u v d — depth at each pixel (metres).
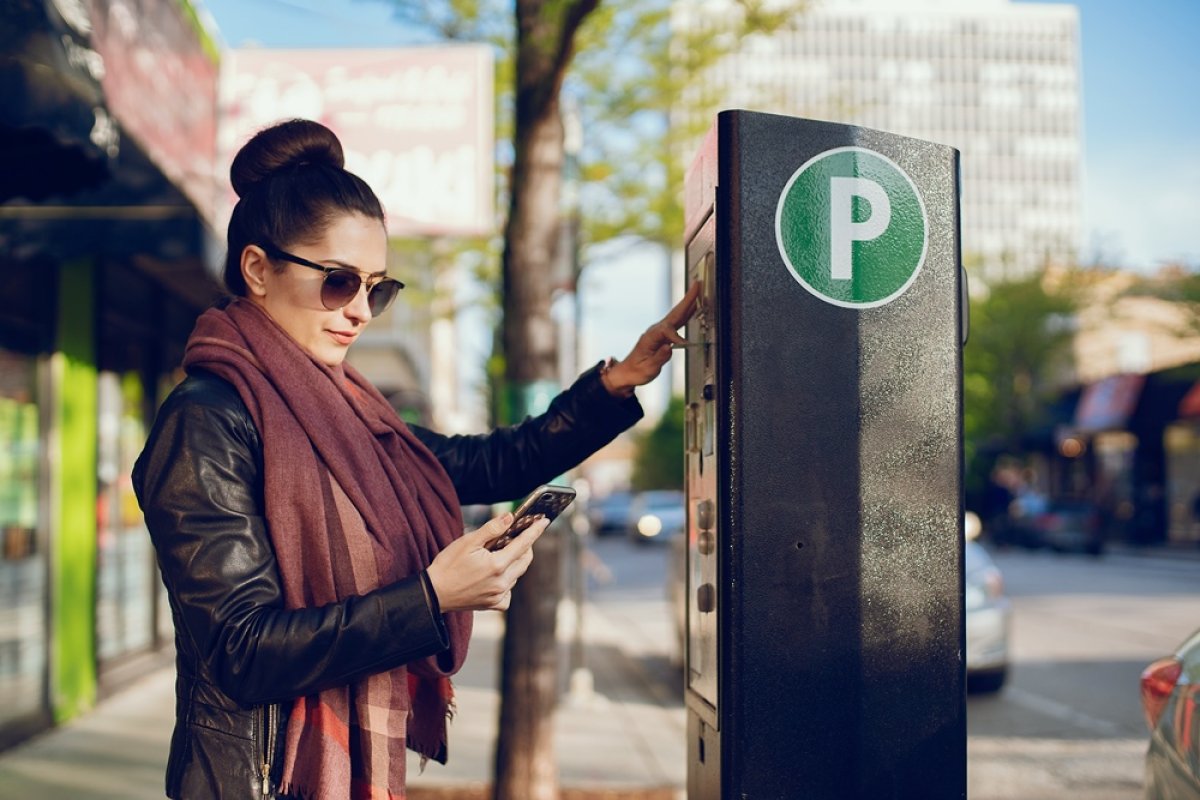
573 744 6.51
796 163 1.83
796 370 1.80
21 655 6.05
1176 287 24.91
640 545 32.59
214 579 1.42
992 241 126.69
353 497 1.54
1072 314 36.06
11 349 6.00
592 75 9.70
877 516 1.82
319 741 1.49
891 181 1.86
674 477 58.62
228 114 6.87
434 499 1.74
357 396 1.71
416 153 6.83
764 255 1.81
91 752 5.82
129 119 5.82
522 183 4.82
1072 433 34.09
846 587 1.80
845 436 1.82
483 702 7.74
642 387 2.10
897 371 1.85
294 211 1.62
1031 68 127.50
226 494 1.47
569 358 8.06
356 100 6.84
